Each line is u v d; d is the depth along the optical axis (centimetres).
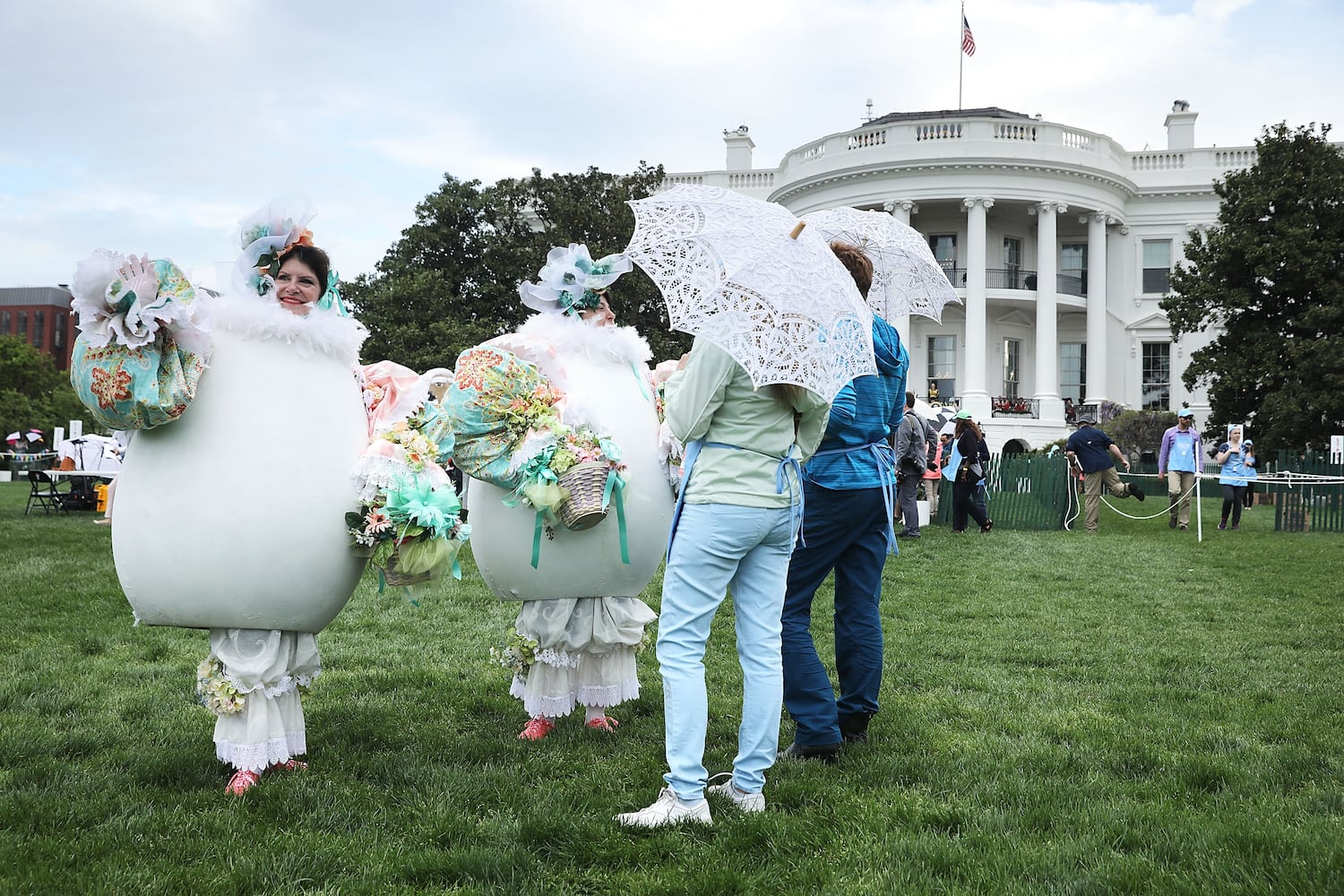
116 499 382
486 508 461
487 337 2977
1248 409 3225
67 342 9744
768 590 381
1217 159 4191
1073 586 978
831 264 367
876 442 452
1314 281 3114
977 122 3797
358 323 412
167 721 496
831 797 397
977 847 348
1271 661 653
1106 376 4159
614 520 452
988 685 588
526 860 334
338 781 409
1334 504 1603
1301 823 363
